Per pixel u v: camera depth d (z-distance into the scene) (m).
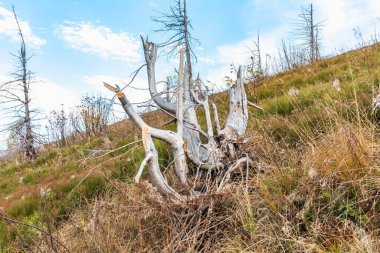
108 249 3.25
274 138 4.95
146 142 3.49
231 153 4.28
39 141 17.73
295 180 3.47
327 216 2.92
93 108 14.03
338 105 4.81
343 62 9.79
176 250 3.05
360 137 3.38
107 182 5.76
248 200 3.18
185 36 12.86
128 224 3.69
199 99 4.95
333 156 3.42
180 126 3.85
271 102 6.75
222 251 3.04
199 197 3.43
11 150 19.34
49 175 8.34
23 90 17.28
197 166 4.13
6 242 4.91
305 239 2.69
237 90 4.92
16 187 8.66
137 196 3.98
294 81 9.06
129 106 3.56
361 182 3.06
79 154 9.88
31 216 5.47
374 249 2.44
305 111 5.36
